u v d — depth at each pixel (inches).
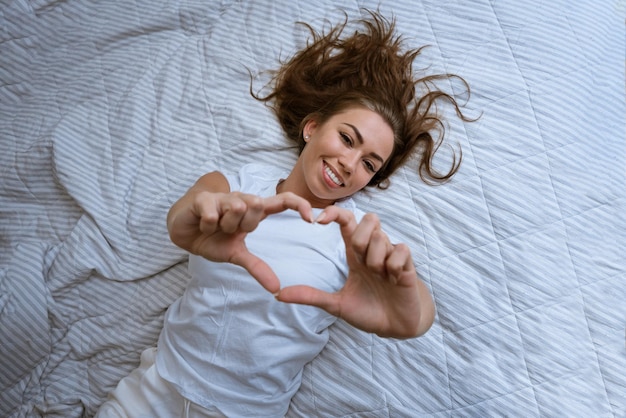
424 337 41.3
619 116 43.0
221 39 47.8
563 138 42.2
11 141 47.4
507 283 40.9
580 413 39.1
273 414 40.3
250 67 46.9
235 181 41.9
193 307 39.1
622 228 41.0
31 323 42.7
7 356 42.4
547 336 40.1
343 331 42.1
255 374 38.6
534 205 41.4
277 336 38.5
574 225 41.1
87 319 45.0
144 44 49.1
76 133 46.6
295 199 25.9
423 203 42.8
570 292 40.4
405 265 26.8
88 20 49.6
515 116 42.9
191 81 47.1
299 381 41.8
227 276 38.1
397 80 43.7
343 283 39.8
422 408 40.7
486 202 41.9
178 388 38.8
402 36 45.8
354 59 45.8
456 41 45.0
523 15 44.4
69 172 45.3
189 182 44.9
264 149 45.4
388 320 29.5
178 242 28.9
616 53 44.2
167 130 46.2
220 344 38.4
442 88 44.4
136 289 44.6
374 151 40.3
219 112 46.1
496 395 40.0
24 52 48.7
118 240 44.5
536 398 39.6
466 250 41.6
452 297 41.2
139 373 41.2
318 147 40.3
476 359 40.6
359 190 43.8
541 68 43.4
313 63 46.3
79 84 48.2
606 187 41.4
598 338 39.9
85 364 45.3
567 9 44.5
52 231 46.3
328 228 40.4
